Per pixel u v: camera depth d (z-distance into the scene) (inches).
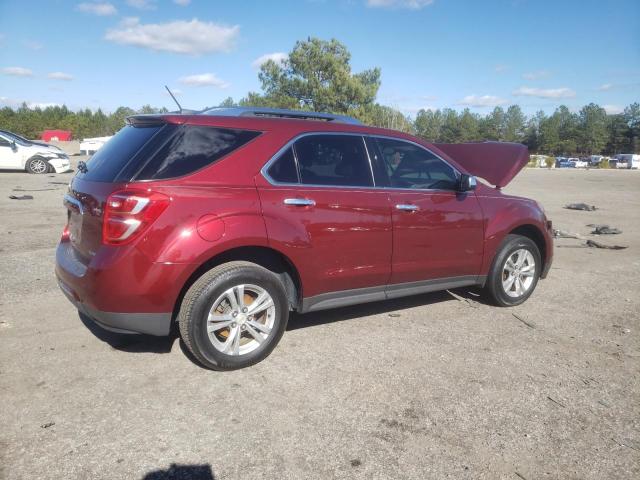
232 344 144.9
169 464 105.1
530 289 216.8
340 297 167.2
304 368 149.5
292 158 156.0
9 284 216.8
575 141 5036.9
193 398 130.7
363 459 109.0
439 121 5137.8
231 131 149.9
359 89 1406.3
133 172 135.4
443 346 168.9
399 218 173.5
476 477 104.8
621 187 984.9
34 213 398.0
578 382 146.6
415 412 127.6
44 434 113.4
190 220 135.3
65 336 166.2
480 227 196.1
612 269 285.7
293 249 150.9
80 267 141.6
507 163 223.9
